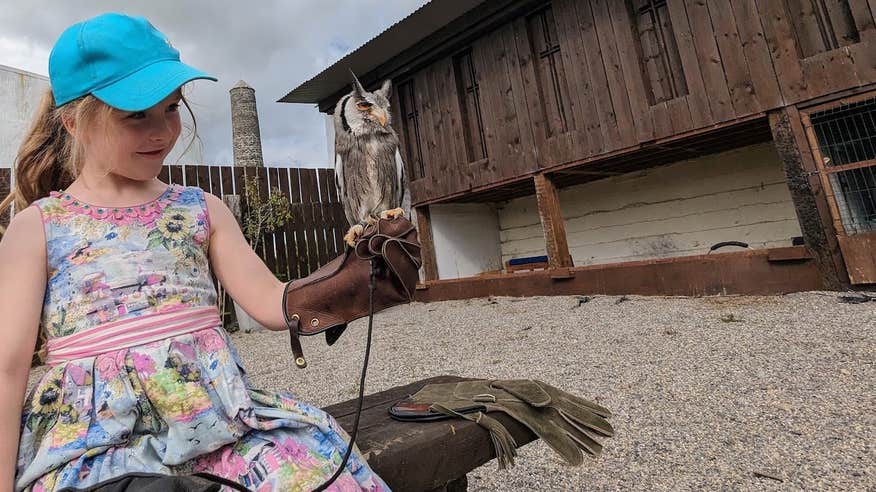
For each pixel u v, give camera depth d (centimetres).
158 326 94
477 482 194
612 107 584
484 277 711
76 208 98
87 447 83
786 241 645
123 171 99
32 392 90
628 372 300
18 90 792
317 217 824
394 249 107
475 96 741
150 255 98
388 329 589
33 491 79
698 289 495
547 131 652
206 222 113
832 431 194
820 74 432
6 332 84
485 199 893
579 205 882
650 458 193
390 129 232
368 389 337
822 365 265
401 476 116
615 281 565
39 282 91
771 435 198
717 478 173
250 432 97
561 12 628
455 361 387
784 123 456
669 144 564
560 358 353
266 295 111
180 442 87
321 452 98
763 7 464
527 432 142
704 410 231
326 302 107
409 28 717
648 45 565
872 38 404
